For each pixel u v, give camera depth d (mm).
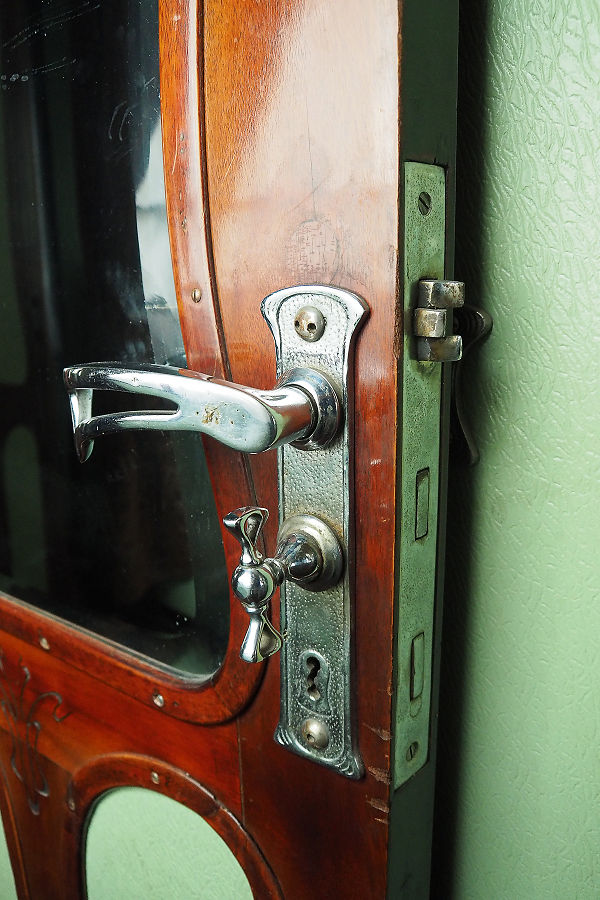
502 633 492
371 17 352
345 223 385
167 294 499
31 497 664
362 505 419
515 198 424
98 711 649
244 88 404
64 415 606
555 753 491
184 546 549
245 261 431
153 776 614
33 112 537
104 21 472
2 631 724
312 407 399
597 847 490
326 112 378
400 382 388
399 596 424
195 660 565
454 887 565
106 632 628
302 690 476
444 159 391
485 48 414
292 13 376
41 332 598
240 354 450
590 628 458
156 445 545
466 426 468
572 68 392
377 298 382
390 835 466
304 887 529
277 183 405
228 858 611
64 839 736
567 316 424
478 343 453
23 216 574
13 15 524
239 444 369
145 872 687
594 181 400
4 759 783
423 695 465
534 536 464
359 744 461
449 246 406
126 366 408
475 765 528
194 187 437
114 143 494
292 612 466
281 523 453
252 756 531
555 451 445
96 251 533
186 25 414
